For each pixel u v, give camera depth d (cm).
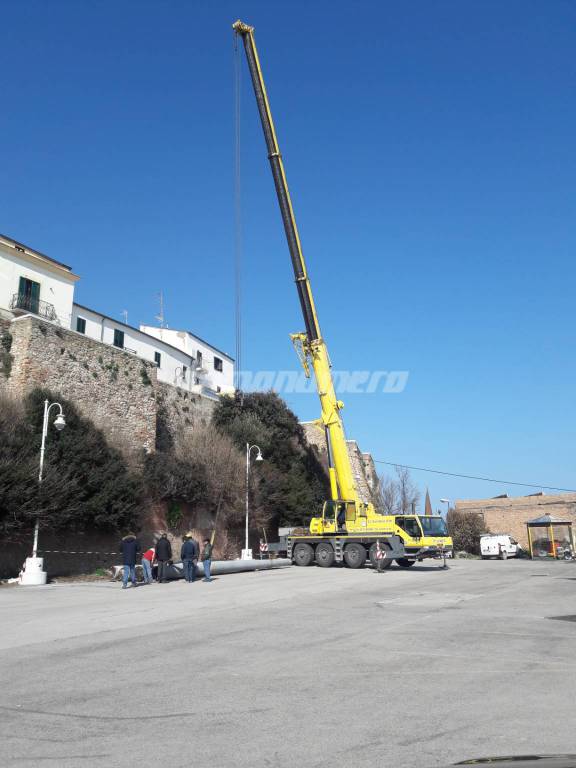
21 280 3638
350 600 1672
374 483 6250
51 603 1620
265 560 3039
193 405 4188
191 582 2319
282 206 3084
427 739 549
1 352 2853
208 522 3609
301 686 743
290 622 1270
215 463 3575
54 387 2956
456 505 6456
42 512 2300
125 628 1195
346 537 2997
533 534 5975
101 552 2834
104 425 3039
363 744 537
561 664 859
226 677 790
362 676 794
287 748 528
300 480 4469
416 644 1016
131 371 3478
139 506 2906
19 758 508
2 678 788
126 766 491
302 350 3133
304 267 3103
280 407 4903
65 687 741
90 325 4403
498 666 849
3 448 2283
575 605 1545
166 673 813
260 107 3108
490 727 582
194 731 576
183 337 5791
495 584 2173
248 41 3138
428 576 2553
